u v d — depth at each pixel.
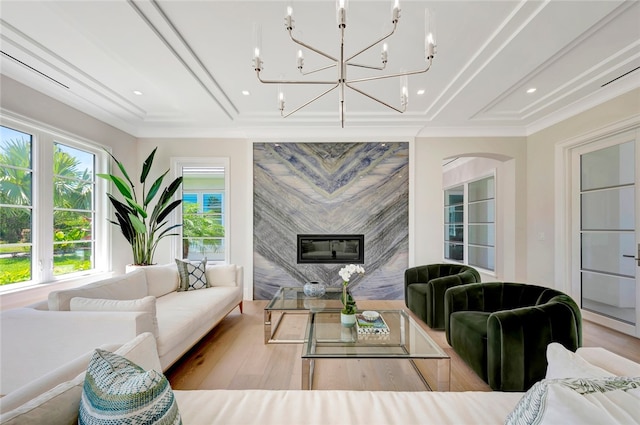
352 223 4.13
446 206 6.56
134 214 3.48
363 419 1.00
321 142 4.14
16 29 2.00
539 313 1.84
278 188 4.14
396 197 4.13
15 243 2.63
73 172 3.23
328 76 2.75
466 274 3.12
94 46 2.21
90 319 1.67
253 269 4.12
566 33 2.01
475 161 5.41
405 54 2.37
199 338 2.45
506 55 2.29
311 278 4.12
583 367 0.94
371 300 4.10
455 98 3.11
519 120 3.80
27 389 0.88
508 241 4.25
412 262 4.09
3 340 1.65
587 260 3.26
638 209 2.74
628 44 2.18
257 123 3.90
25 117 2.62
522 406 0.75
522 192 4.09
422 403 1.10
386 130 4.09
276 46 2.27
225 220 4.18
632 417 0.63
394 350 1.85
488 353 1.90
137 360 1.04
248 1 1.79
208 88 2.92
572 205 3.42
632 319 2.79
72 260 3.21
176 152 4.18
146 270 2.89
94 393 0.73
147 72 2.54
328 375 2.15
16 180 2.63
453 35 2.11
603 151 3.07
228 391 1.19
